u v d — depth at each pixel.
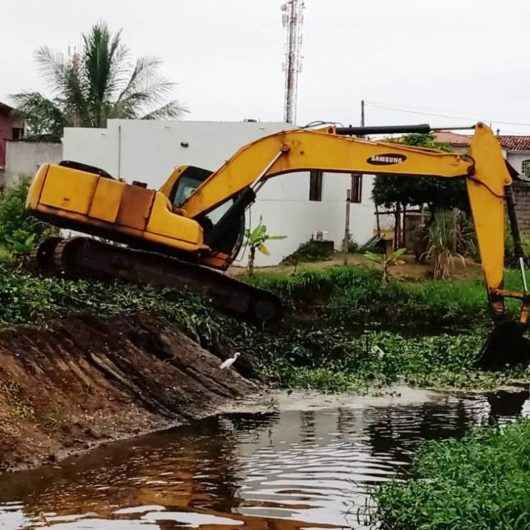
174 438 15.09
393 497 10.90
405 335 29.41
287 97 51.00
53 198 22.39
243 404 18.41
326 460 13.75
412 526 10.12
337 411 17.97
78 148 39.53
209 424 16.39
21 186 38.69
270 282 32.97
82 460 13.28
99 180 22.56
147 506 11.12
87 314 18.16
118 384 16.52
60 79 49.69
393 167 22.16
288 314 31.72
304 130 22.80
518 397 19.84
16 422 13.54
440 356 24.36
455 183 35.78
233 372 20.11
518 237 21.38
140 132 39.22
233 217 23.27
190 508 11.12
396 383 21.48
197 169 24.34
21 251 28.31
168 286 23.47
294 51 51.41
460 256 36.81
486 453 12.19
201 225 23.83
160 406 16.66
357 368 22.80
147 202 22.64
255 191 23.20
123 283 22.91
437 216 36.50
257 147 23.08
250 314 24.36
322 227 40.22
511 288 32.03
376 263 36.97
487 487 10.52
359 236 42.59
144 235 22.61
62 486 11.86
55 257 23.22
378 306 32.41
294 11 51.44
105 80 49.69
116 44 49.88
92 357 16.69
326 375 21.25
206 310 22.44
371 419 17.17
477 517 9.71
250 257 34.09
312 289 33.31
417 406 18.67
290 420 16.94
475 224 21.50
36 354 15.52
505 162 21.42
